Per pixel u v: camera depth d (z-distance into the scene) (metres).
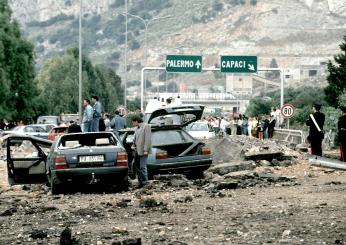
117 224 20.73
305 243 16.44
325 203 23.48
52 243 17.73
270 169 41.00
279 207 23.20
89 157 31.80
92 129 50.00
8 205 27.22
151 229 19.44
